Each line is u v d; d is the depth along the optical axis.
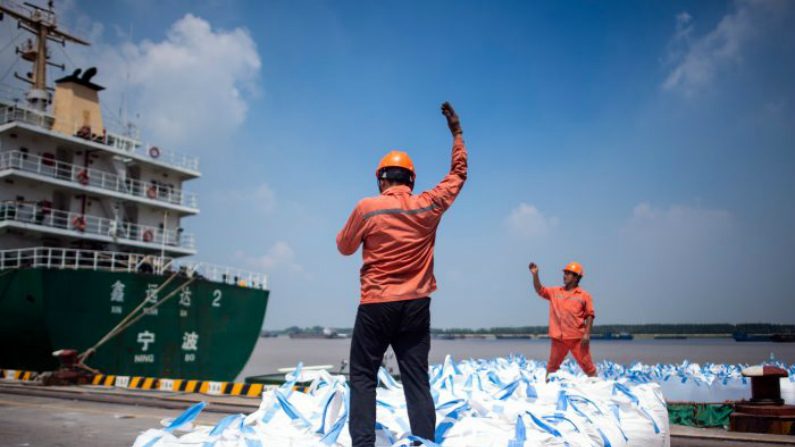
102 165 21.45
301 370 4.23
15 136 19.22
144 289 18.08
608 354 52.66
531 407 3.82
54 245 19.31
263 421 3.58
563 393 4.09
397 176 3.40
